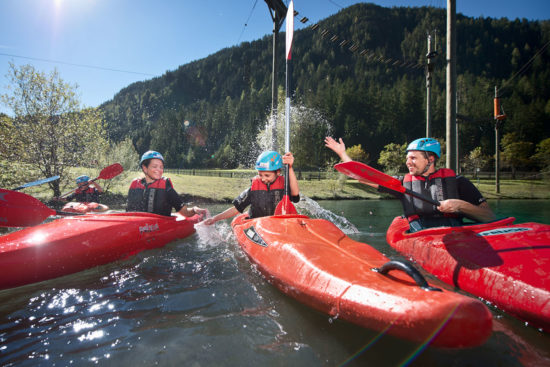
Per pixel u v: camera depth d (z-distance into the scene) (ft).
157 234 11.00
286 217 9.39
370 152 217.15
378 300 4.48
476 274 6.33
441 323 3.77
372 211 27.58
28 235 8.28
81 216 10.08
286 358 4.38
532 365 4.18
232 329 5.24
